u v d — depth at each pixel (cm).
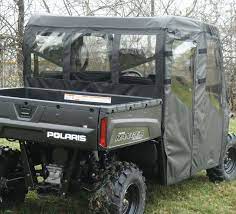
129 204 307
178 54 346
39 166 351
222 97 406
